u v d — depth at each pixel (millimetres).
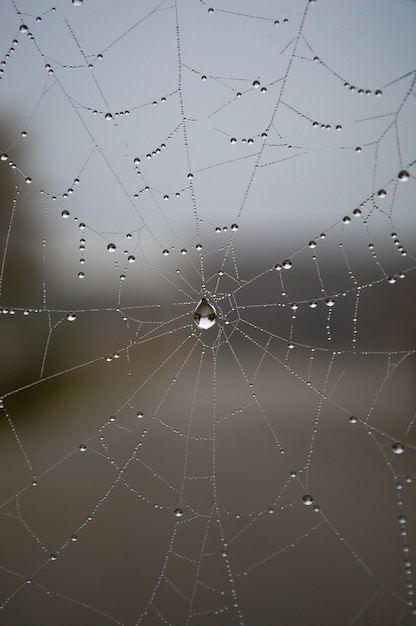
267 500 186
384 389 188
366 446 186
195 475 190
